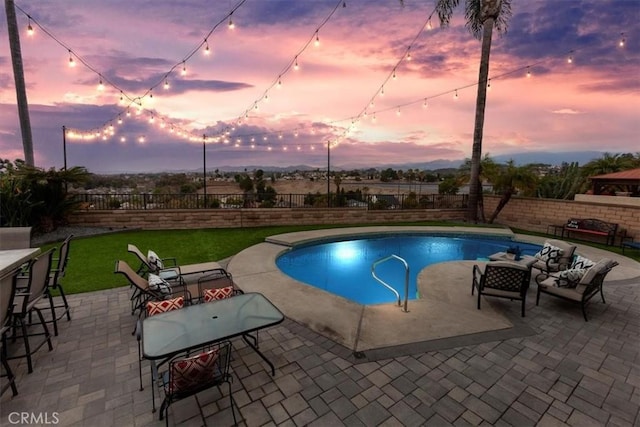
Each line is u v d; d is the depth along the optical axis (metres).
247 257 7.44
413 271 7.70
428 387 2.85
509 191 12.41
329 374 3.03
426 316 4.31
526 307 4.73
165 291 3.85
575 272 4.40
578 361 3.30
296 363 3.20
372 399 2.69
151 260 4.82
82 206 9.78
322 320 4.17
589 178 12.30
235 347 3.48
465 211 14.22
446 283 5.84
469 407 2.60
